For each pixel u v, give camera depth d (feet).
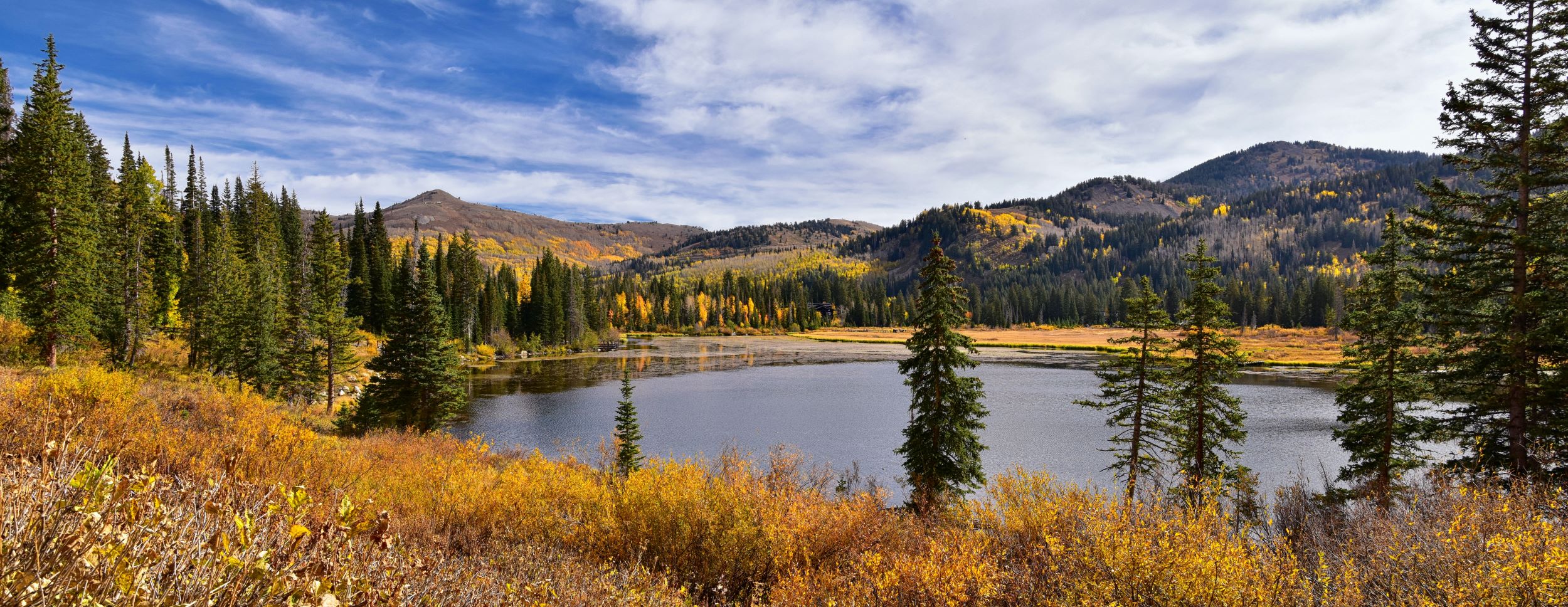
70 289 92.43
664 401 160.04
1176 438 72.02
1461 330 53.11
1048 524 26.86
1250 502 33.91
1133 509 21.97
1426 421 56.44
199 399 45.70
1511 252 49.26
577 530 27.25
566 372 225.15
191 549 7.07
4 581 5.43
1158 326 73.36
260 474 22.59
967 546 24.45
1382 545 19.27
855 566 23.76
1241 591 16.47
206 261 153.07
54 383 29.37
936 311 67.10
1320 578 17.48
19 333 84.17
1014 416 133.18
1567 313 44.42
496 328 302.86
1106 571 18.34
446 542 22.03
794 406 151.74
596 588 17.78
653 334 510.58
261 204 226.58
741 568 25.61
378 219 291.38
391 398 103.71
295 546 8.68
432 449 52.54
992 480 80.48
